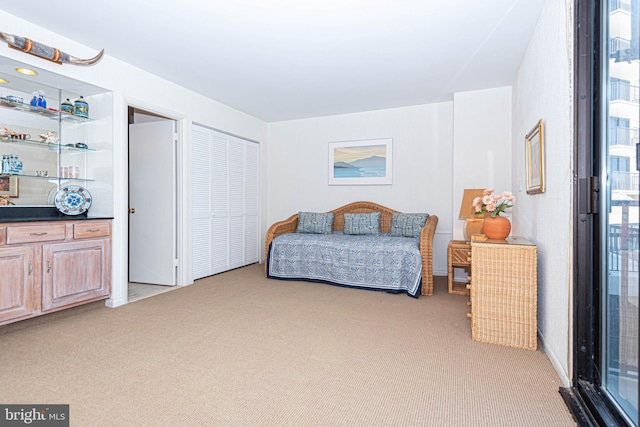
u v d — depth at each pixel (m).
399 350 2.20
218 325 2.64
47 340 2.32
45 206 3.04
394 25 2.51
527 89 2.84
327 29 2.57
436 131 4.54
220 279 4.24
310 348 2.22
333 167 5.12
